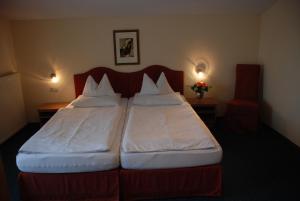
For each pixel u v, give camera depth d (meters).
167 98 3.81
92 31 4.23
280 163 3.04
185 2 3.73
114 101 3.84
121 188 2.35
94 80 4.28
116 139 2.61
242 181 2.68
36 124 4.56
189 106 3.64
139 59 4.36
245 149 3.42
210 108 4.07
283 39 3.59
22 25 4.16
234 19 4.23
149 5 3.79
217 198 2.40
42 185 2.32
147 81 4.12
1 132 3.70
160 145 2.37
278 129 3.85
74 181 2.30
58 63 4.34
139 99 3.87
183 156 2.30
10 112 3.96
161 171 2.32
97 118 3.16
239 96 4.33
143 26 4.23
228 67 4.43
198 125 2.81
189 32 4.27
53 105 4.22
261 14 4.20
